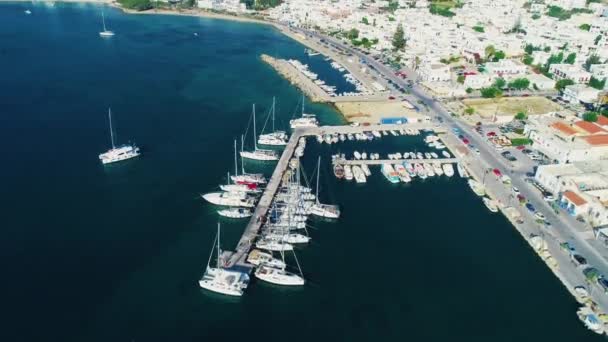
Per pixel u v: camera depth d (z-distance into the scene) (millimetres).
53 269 147875
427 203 186750
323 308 137125
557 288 144000
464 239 165875
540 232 166000
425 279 147750
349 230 169750
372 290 143250
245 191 187750
